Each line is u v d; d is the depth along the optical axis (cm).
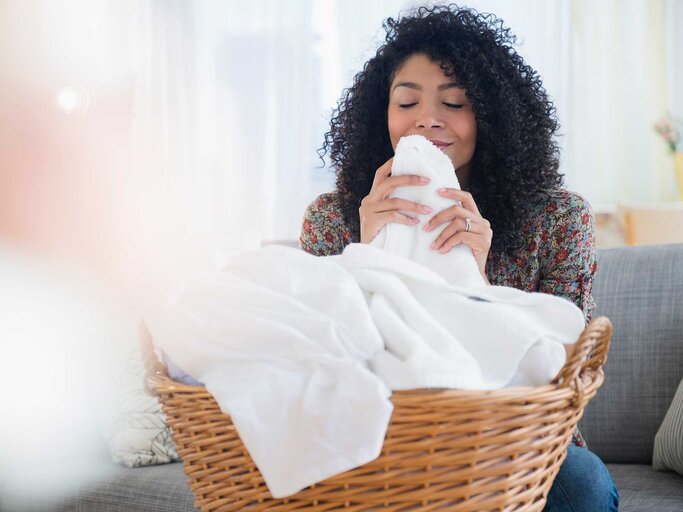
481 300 102
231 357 92
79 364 181
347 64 370
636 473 167
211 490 92
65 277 179
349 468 82
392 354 90
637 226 285
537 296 99
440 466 84
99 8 376
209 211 381
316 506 86
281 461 86
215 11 381
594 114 351
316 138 375
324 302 93
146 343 102
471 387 87
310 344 89
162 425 180
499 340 94
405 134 152
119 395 182
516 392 85
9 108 182
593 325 92
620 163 350
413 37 155
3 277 175
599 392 181
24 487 170
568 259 152
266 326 90
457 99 149
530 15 351
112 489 164
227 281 96
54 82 186
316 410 85
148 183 379
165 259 151
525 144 152
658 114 346
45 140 183
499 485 85
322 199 171
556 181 158
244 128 380
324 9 372
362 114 166
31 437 175
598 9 347
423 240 121
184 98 383
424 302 100
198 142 383
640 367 179
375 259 101
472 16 159
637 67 347
